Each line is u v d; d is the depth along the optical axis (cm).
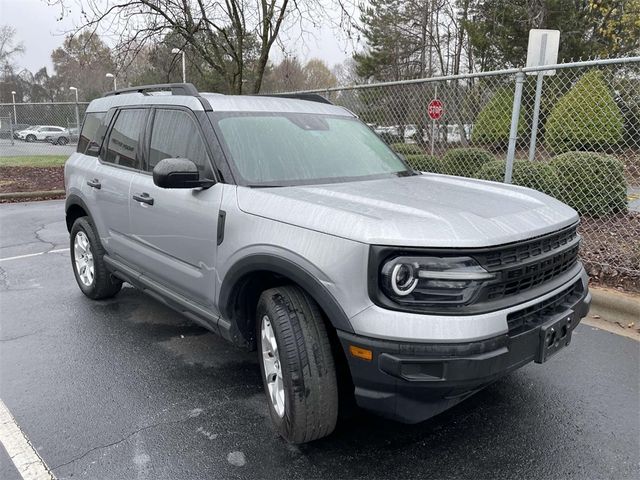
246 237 295
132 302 530
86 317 488
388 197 297
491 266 243
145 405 336
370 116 831
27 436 302
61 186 1309
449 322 230
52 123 2639
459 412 325
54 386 359
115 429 309
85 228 505
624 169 674
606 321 465
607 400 336
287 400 270
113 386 360
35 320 480
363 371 242
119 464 277
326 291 251
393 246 234
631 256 540
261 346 304
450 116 743
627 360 391
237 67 1096
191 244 343
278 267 273
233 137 346
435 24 2808
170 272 375
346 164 372
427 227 242
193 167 320
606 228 641
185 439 299
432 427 310
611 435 299
